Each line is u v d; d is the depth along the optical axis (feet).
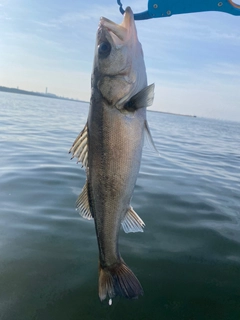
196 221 2.91
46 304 1.85
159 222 2.85
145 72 1.34
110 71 1.26
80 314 1.79
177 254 2.35
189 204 3.32
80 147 1.34
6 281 2.00
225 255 2.37
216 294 1.97
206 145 8.86
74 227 2.68
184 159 6.05
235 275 2.14
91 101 1.31
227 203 3.47
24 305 1.83
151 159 5.67
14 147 5.82
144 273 2.13
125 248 2.40
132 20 1.28
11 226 2.65
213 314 1.82
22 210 2.96
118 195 1.31
